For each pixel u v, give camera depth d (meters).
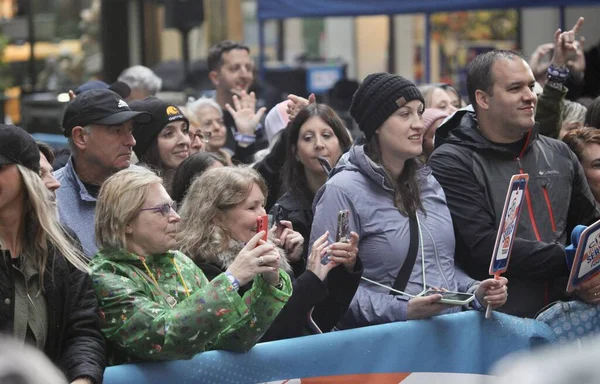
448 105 13.27
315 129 9.60
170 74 26.81
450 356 8.15
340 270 7.68
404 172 8.55
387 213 8.33
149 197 6.77
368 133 8.61
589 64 16.80
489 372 8.40
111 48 30.64
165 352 6.48
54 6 33.62
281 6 20.48
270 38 45.88
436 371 8.09
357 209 8.30
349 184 8.38
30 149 6.34
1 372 2.88
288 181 9.78
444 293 7.93
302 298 7.45
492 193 8.95
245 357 7.00
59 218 8.41
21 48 33.59
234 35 41.38
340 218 7.75
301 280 7.50
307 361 7.32
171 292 6.84
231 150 14.76
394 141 8.42
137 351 6.55
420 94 8.55
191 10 25.02
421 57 36.22
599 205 10.18
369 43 44.28
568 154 9.46
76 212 8.77
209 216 7.61
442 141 9.51
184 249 7.53
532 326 8.65
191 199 7.73
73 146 8.90
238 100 13.75
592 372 2.69
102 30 30.66
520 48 26.06
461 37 29.30
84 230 8.70
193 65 26.17
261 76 23.69
